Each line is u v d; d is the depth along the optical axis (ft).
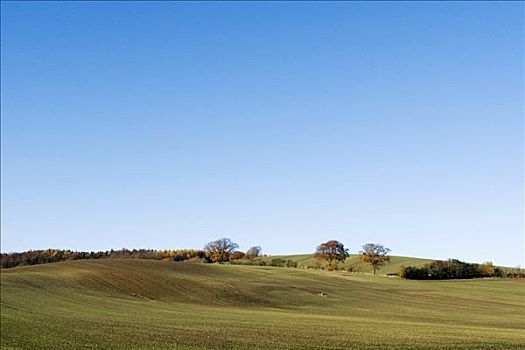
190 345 126.52
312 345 127.85
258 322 180.86
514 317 228.22
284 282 316.81
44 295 242.99
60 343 127.54
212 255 513.04
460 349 123.34
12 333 142.31
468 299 281.74
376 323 187.93
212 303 256.52
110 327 157.07
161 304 242.78
